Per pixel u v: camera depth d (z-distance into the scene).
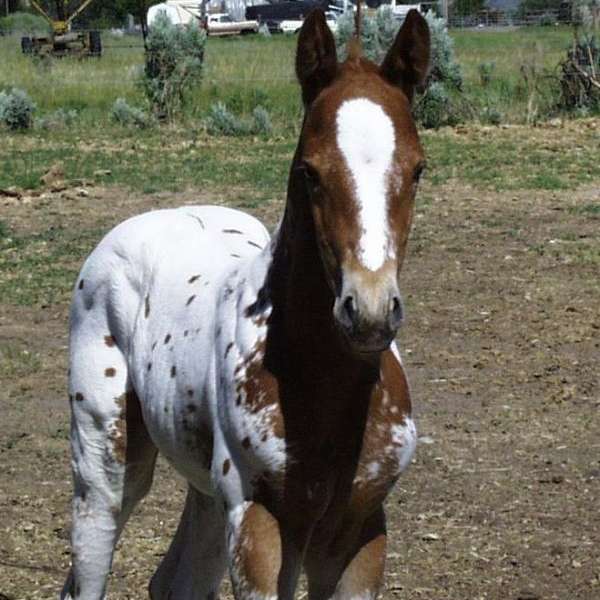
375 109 4.68
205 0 57.53
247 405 5.11
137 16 84.81
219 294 5.68
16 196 20.91
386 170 4.58
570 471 9.53
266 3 63.72
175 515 8.82
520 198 20.25
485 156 24.06
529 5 64.19
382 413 5.12
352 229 4.52
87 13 84.88
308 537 5.15
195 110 31.72
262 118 28.45
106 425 6.19
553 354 12.54
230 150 25.83
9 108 29.64
